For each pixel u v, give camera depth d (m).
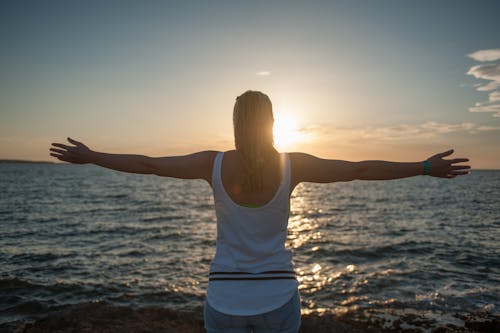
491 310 7.00
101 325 5.02
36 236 16.53
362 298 7.90
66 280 9.24
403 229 19.17
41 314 7.00
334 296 8.10
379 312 7.02
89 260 11.70
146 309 5.70
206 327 1.70
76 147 1.70
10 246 14.07
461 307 7.20
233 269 1.65
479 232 17.95
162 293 8.31
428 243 14.68
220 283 1.65
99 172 143.12
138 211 27.81
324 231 18.67
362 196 49.25
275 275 1.64
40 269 10.48
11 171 140.88
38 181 73.88
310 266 11.11
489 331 6.02
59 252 12.96
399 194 53.22
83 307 5.49
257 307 1.61
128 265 11.03
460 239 15.73
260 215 1.64
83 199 37.81
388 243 14.73
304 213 28.06
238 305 1.61
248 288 1.62
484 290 8.28
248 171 1.62
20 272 10.09
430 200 40.75
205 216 25.03
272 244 1.67
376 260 11.78
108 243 14.88
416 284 8.87
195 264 11.20
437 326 6.29
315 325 5.52
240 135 1.64
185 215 25.55
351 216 25.88
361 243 14.82
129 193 48.75
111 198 39.91
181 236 16.66
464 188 69.12
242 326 1.64
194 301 7.82
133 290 8.52
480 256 12.16
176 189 62.56
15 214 24.80
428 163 1.66
